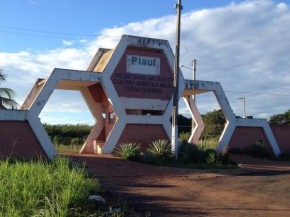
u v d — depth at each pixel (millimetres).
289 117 73250
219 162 23844
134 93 27594
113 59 27000
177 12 24391
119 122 26750
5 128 23062
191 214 10016
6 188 9188
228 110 30484
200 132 33625
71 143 40938
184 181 16797
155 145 24828
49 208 8430
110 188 13727
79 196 9367
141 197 12211
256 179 17453
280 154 32000
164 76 28703
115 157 23922
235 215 10000
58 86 28953
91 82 26625
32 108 23797
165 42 28766
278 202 11859
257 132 31891
